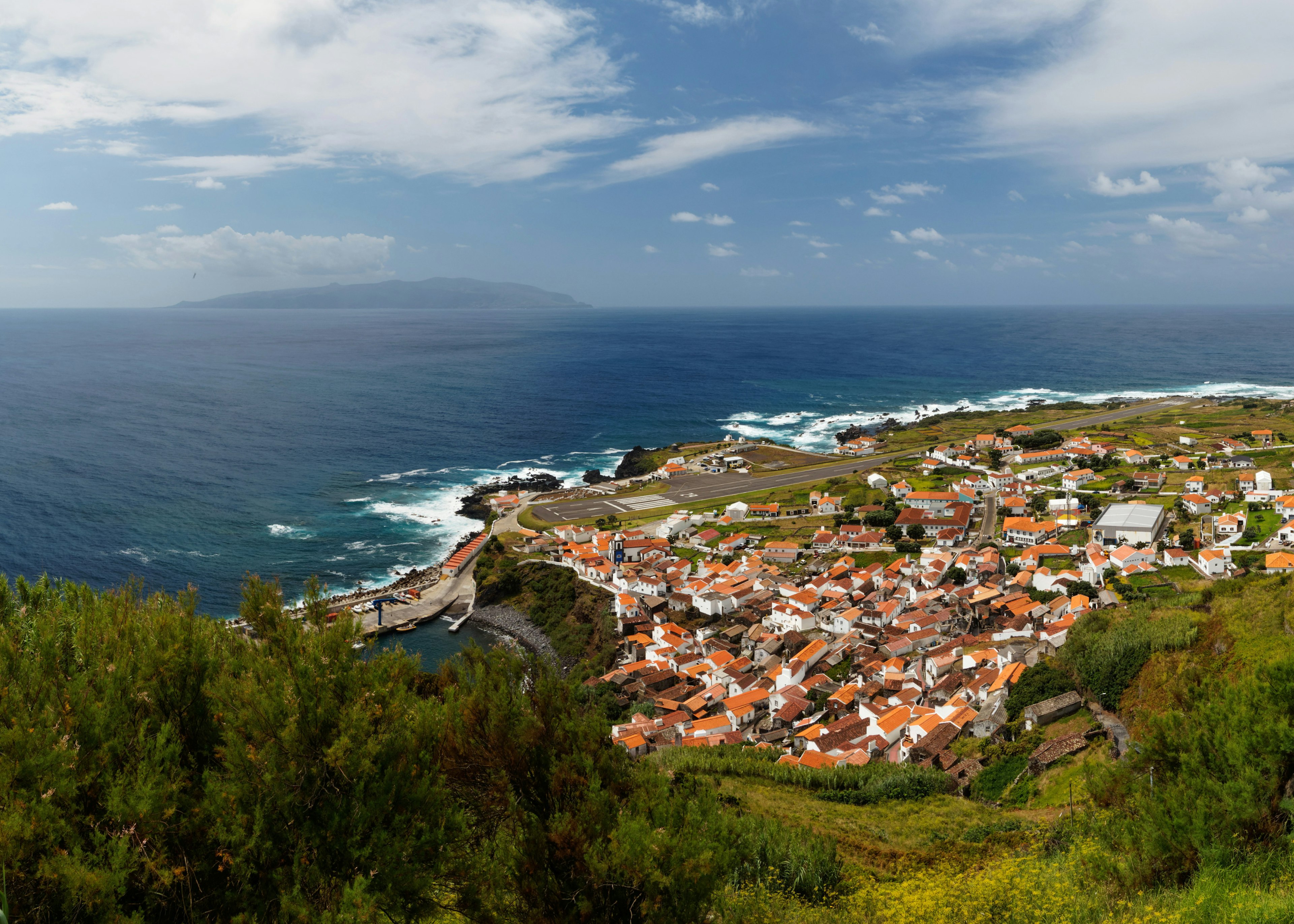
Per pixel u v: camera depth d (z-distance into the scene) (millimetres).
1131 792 29172
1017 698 64188
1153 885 22734
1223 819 22516
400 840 15539
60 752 13758
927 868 36750
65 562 108875
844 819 45750
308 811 15930
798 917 26141
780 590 103312
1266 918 17281
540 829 17516
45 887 12867
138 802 13656
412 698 19484
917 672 77250
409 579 113812
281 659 17359
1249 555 96188
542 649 98688
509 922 16812
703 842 17312
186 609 19562
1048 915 22516
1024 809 48719
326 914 13828
